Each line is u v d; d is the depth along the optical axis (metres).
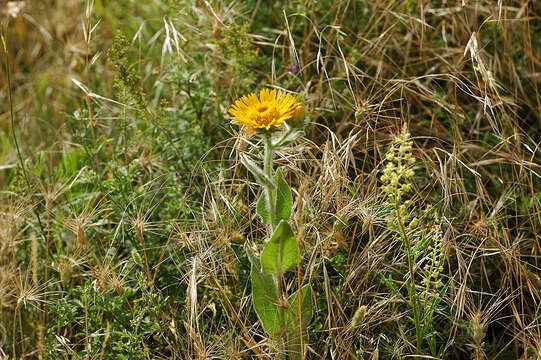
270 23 1.42
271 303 1.00
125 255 1.20
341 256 1.10
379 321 1.09
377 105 1.17
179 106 1.34
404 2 1.36
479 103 1.29
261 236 1.15
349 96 1.28
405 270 1.11
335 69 1.34
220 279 1.12
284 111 0.95
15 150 1.41
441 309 1.06
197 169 1.21
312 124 1.23
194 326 1.09
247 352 1.08
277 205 1.00
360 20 1.39
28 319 1.17
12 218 1.15
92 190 1.26
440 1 1.39
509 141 1.20
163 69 1.33
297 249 0.97
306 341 1.02
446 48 1.30
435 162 1.22
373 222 1.09
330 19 1.37
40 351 1.09
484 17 1.36
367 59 1.32
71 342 1.13
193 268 1.06
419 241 1.07
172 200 1.21
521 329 1.09
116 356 1.07
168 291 1.14
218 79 1.30
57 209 1.24
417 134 1.26
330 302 1.04
